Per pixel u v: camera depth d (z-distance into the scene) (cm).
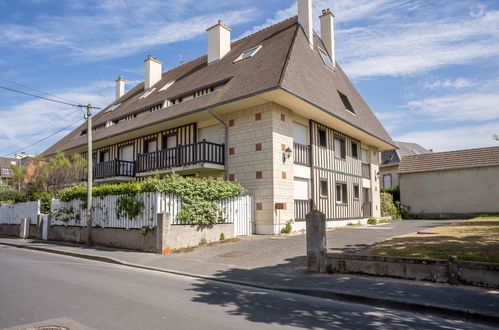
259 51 1844
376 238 1286
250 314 537
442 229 1405
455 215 2605
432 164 2756
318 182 1773
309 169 1727
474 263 652
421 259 706
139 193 1282
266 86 1391
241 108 1600
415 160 2878
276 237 1377
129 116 2267
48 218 1809
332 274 803
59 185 2145
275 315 535
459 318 530
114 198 1406
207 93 1755
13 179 2212
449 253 827
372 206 2330
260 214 1512
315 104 1533
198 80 1972
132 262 1045
